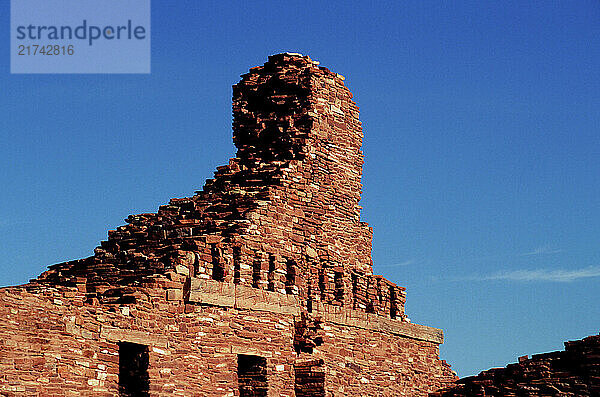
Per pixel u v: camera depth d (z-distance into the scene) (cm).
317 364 6172
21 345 4884
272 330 6084
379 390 6619
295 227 6394
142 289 5512
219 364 5772
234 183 6550
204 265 5816
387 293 6862
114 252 6234
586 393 6034
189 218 6328
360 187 6956
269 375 5997
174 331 5588
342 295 6550
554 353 6234
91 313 5228
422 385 6931
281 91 6919
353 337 6531
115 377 5259
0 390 4775
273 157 6700
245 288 5969
